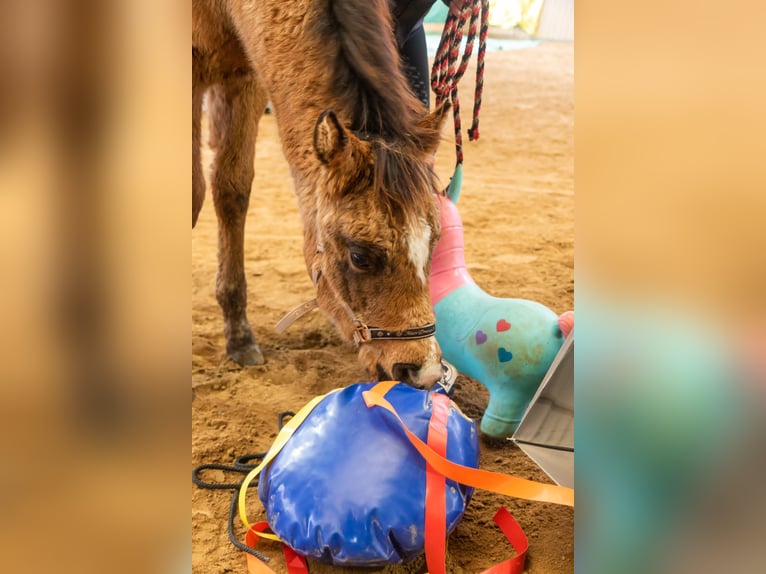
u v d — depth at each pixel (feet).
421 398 6.42
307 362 10.32
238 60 9.59
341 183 6.92
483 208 17.54
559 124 24.76
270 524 6.10
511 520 6.51
